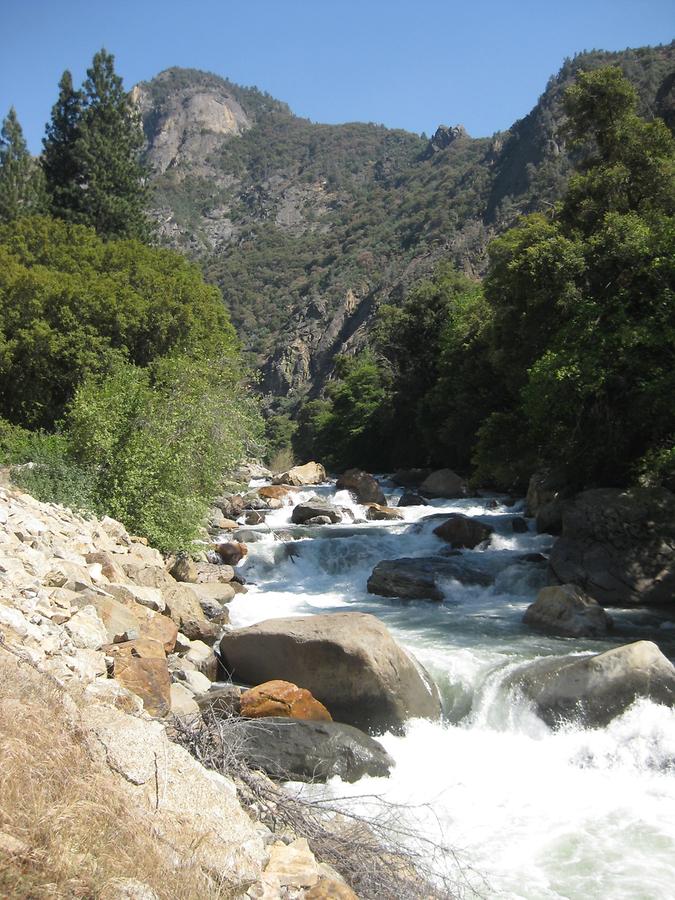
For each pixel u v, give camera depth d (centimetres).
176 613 1205
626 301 1969
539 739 979
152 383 2520
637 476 1944
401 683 1009
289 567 1953
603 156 2394
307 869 518
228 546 1930
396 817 665
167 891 420
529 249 2045
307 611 1560
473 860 689
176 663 1005
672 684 963
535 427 2077
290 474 3725
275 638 1052
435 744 969
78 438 1775
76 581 961
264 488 3083
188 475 1828
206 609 1365
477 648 1254
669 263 1864
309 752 825
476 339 3525
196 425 1900
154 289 3161
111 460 1727
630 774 893
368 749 857
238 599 1631
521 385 2303
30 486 1517
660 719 934
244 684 1081
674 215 2183
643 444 2005
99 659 771
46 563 955
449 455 4234
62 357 2811
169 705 786
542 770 900
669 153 2280
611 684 974
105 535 1396
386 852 607
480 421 3644
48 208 4712
